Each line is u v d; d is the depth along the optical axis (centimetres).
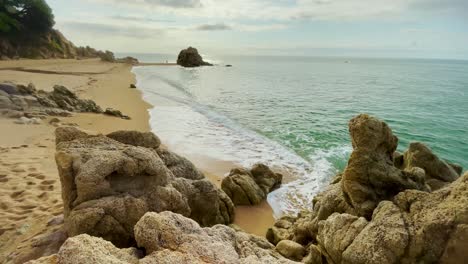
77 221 579
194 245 432
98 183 636
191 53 10975
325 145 1736
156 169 705
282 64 16688
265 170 1219
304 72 9681
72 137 802
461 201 484
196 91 4194
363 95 4159
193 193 798
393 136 734
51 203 794
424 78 7550
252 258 435
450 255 454
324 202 739
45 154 1187
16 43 7581
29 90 2095
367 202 647
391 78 7488
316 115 2662
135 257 409
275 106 3117
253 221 975
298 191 1182
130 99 2923
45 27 8331
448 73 9856
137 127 1877
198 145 1648
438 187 762
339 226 580
